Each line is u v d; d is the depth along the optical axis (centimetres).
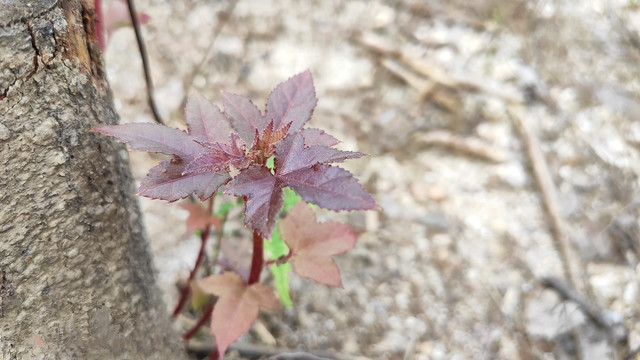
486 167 52
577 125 54
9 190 21
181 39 59
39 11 20
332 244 25
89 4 23
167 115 52
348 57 61
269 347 38
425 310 42
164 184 19
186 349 36
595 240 46
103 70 24
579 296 42
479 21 64
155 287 31
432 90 58
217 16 62
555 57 60
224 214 35
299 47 61
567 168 51
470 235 47
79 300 24
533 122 55
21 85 20
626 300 42
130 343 27
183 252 43
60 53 21
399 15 65
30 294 22
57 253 23
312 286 43
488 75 59
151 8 61
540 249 46
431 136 54
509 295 43
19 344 23
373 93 58
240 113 22
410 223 48
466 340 40
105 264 25
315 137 21
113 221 25
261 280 43
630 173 50
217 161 19
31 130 21
